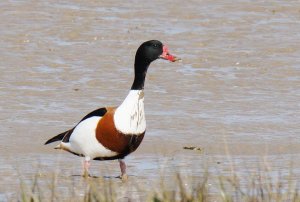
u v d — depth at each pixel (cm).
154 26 2233
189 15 2323
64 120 1595
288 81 1891
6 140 1466
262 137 1519
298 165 1338
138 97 1261
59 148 1300
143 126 1262
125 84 1834
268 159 1383
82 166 1331
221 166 1330
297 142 1495
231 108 1697
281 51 2088
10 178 1245
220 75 1911
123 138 1242
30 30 2141
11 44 2042
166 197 1027
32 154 1395
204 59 2016
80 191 1180
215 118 1625
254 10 2381
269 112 1678
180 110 1669
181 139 1498
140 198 1150
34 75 1856
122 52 2044
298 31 2242
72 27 2181
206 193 1063
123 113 1248
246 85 1855
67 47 2053
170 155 1405
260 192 1119
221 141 1493
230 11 2366
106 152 1253
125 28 2205
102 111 1257
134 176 1278
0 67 1897
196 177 1246
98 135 1246
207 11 2356
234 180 1116
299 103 1742
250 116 1647
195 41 2142
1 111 1627
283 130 1565
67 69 1908
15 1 2327
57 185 1212
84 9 2316
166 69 1930
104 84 1830
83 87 1803
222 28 2242
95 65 1945
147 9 2350
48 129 1538
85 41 2102
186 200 1029
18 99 1703
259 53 2069
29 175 1262
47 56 1981
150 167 1330
